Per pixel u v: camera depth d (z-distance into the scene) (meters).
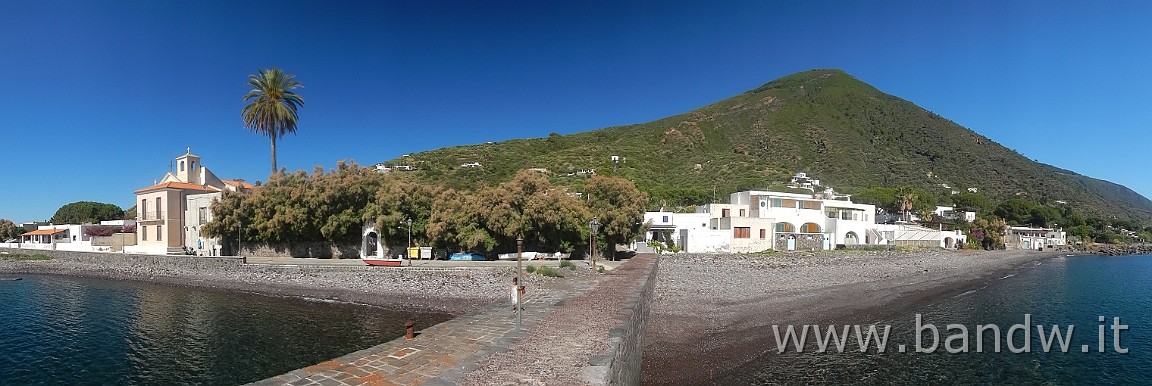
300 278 34.69
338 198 43.28
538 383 9.98
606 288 23.23
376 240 44.00
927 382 17.59
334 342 21.23
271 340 21.55
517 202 40.38
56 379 17.16
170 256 42.84
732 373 17.36
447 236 39.81
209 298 31.77
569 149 127.25
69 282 41.16
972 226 90.94
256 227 44.31
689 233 53.78
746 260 47.28
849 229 67.06
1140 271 59.34
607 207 43.34
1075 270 60.47
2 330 23.70
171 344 21.03
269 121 48.41
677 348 19.81
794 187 93.50
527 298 20.64
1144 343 23.42
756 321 23.97
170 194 51.81
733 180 101.62
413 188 42.50
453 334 14.31
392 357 12.21
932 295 35.03
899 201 92.19
